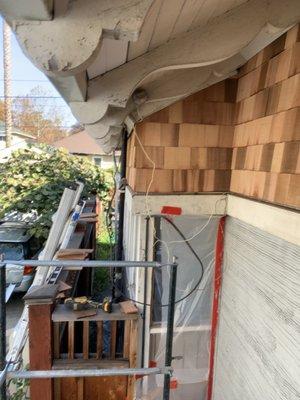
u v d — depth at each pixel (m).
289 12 1.29
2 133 17.20
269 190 1.63
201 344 2.50
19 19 0.63
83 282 4.66
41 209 5.54
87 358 2.48
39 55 0.67
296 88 1.42
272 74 1.64
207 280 2.43
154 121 2.09
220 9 1.13
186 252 2.36
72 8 0.65
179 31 1.16
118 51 1.03
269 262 1.63
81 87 1.03
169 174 2.14
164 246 2.32
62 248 3.78
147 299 2.40
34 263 1.46
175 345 2.49
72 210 4.65
